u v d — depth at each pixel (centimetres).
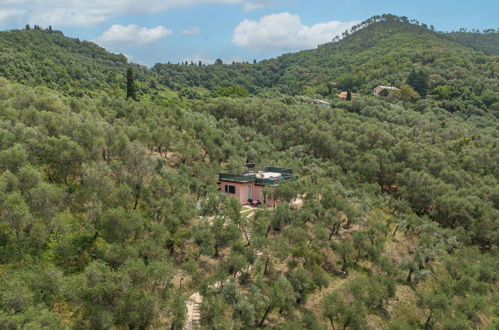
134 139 5672
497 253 6353
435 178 7631
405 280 5025
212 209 4622
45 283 2512
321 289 4188
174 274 3534
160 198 4322
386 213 6831
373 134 8856
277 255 4006
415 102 17238
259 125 9725
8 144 3841
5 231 2991
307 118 9869
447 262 5456
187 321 3112
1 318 2027
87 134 4528
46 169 4103
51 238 3186
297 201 6003
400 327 3788
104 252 3209
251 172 6394
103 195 3688
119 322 2608
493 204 6912
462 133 10431
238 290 3466
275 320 3616
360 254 4962
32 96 5684
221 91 19588
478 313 4759
